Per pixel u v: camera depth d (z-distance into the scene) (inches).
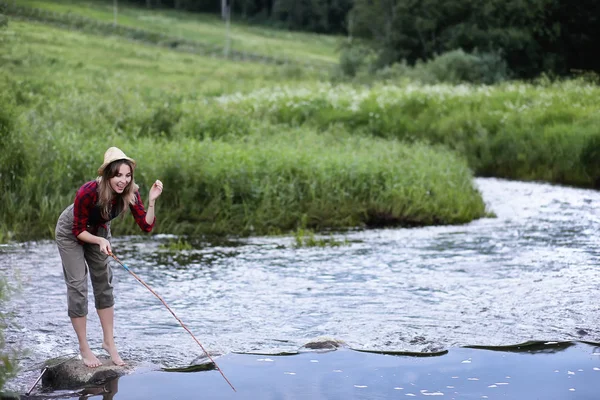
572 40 1763.0
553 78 1648.6
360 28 2440.9
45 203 464.1
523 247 412.5
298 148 602.9
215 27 5068.9
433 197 532.4
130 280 345.1
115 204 234.2
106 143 563.5
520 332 259.1
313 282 338.0
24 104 741.3
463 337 254.7
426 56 1893.5
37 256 390.3
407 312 286.8
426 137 856.9
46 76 1176.2
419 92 1025.5
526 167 735.7
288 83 1683.1
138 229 468.4
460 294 312.5
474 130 836.0
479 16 1811.0
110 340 234.8
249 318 281.7
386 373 220.1
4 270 357.1
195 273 358.6
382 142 738.2
